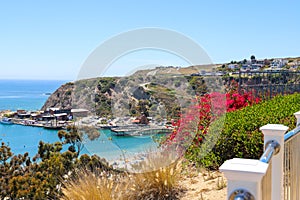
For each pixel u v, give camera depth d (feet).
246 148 19.33
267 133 9.18
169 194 16.07
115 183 16.35
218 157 20.12
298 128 10.60
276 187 9.24
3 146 23.75
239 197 4.62
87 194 14.11
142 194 15.99
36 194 18.52
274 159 9.16
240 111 25.11
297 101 29.60
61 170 19.39
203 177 18.63
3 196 19.77
